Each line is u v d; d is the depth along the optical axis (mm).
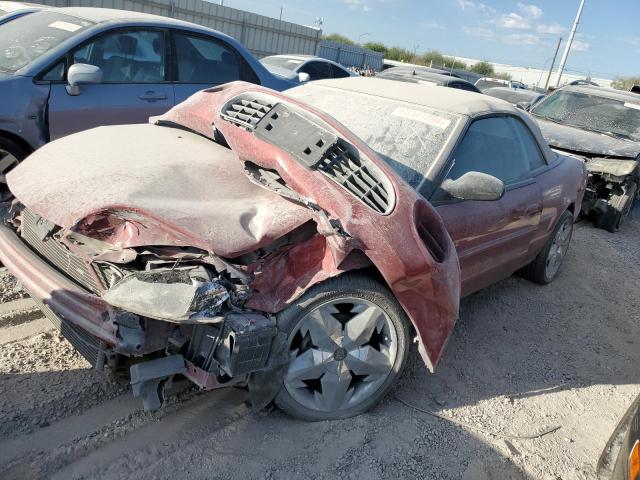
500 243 4043
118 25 5270
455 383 3570
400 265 2672
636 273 6656
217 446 2627
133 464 2445
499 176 4051
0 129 4453
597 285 5957
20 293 3623
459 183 3309
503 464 2926
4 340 3133
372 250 2605
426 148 3545
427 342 2932
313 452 2701
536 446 3135
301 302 2596
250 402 2875
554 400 3641
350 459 2709
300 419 2869
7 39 5242
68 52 4895
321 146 2746
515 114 4387
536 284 5547
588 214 8406
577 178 5297
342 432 2861
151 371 2357
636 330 5031
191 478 2432
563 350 4367
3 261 2781
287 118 2969
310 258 2648
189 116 3441
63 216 2451
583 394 3789
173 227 2389
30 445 2441
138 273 2266
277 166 2752
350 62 31922
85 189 2547
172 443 2598
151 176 2658
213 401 2932
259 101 3195
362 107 3984
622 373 4203
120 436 2586
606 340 4703
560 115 9180
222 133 3094
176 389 2633
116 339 2260
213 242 2393
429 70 14805
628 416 2707
